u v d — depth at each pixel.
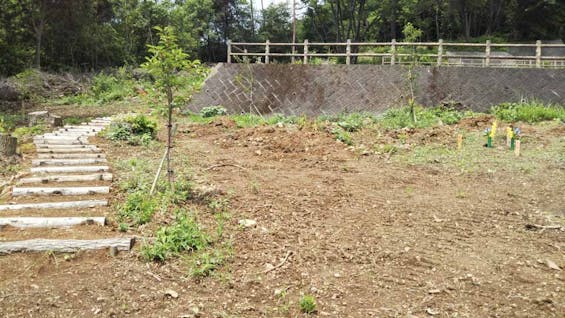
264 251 4.77
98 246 4.54
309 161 8.72
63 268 4.23
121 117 12.36
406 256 4.78
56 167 7.41
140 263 4.38
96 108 20.58
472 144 9.88
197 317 3.62
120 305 3.72
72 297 3.79
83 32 33.66
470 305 3.91
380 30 44.81
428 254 4.85
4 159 8.52
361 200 6.46
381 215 5.91
